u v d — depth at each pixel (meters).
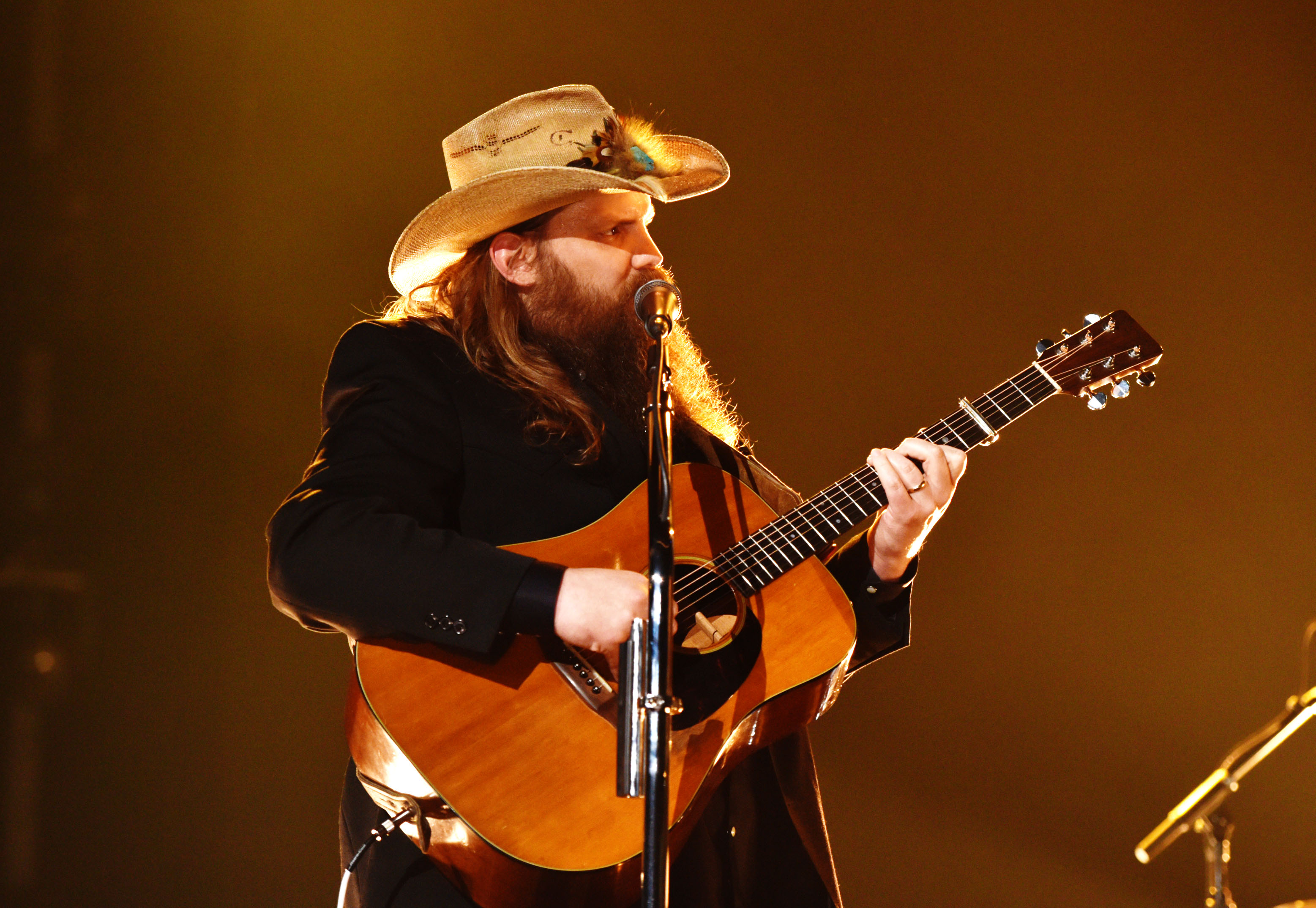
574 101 8.25
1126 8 24.23
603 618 6.27
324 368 22.28
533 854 6.25
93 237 21.20
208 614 21.36
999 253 24.19
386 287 22.62
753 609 7.50
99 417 21.19
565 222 8.12
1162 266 24.06
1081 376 8.11
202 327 21.98
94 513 21.03
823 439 23.84
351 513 6.45
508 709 6.63
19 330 20.75
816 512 7.84
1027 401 8.07
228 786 20.86
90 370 21.14
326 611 6.40
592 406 7.82
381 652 6.68
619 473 7.74
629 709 5.55
